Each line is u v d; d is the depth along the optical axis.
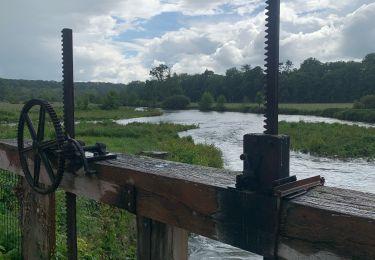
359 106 80.56
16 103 114.62
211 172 2.44
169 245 2.55
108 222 7.65
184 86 150.88
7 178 7.34
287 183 1.81
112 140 30.33
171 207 2.32
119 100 131.12
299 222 1.68
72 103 3.39
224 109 113.06
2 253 5.14
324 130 40.38
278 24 1.83
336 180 17.91
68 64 3.35
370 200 1.71
